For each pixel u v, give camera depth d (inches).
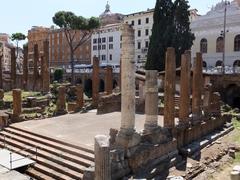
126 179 613.0
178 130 824.9
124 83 659.4
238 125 1267.2
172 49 779.4
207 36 2571.4
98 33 3661.4
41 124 1005.2
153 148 705.0
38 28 4402.1
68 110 1296.8
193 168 735.1
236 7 2433.6
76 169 667.4
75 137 830.5
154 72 727.1
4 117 991.0
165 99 798.5
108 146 522.3
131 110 661.3
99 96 1359.5
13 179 629.9
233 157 885.2
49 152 759.7
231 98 1967.3
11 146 839.7
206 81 1802.4
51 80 2583.7
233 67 2084.2
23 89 1902.1
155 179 642.8
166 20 2207.2
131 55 658.2
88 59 3853.3
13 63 1861.5
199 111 969.5
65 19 2741.1
